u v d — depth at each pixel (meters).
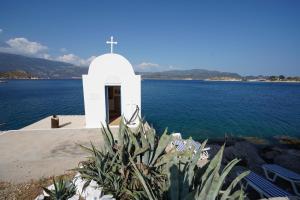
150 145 4.43
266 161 9.99
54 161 6.98
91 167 4.61
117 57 11.56
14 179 5.89
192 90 66.44
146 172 3.95
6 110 25.77
